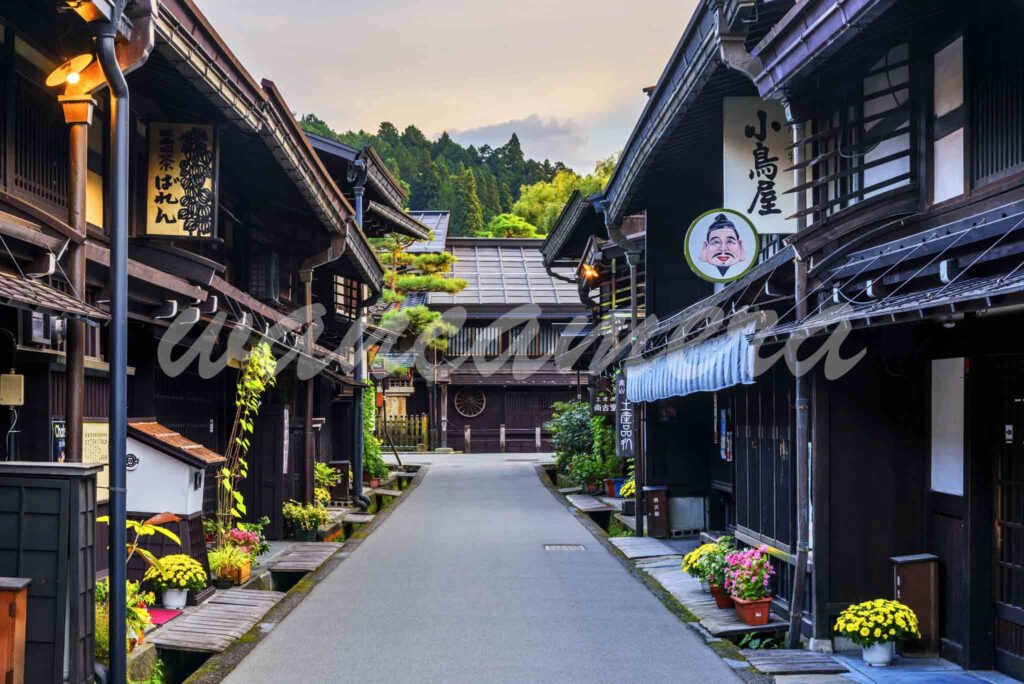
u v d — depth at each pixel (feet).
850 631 25.77
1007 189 21.25
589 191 201.46
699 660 26.63
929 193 24.84
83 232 23.08
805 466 27.89
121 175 20.90
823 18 21.57
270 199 51.19
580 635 29.63
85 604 20.34
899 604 26.07
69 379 22.20
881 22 22.80
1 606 18.28
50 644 19.62
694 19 29.09
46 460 26.18
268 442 50.42
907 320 20.02
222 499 42.04
